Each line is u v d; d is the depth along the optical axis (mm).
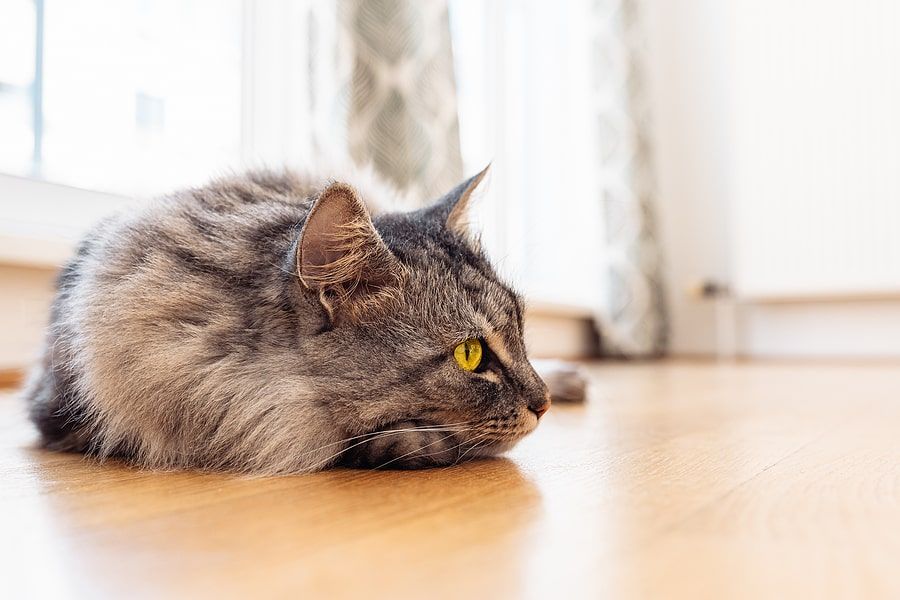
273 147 2561
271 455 1104
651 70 5199
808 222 4621
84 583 605
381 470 1121
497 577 618
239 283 1148
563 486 997
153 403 1141
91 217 2295
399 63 2562
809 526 780
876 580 609
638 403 2148
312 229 1064
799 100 4613
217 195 1324
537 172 4559
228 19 2697
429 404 1131
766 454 1255
